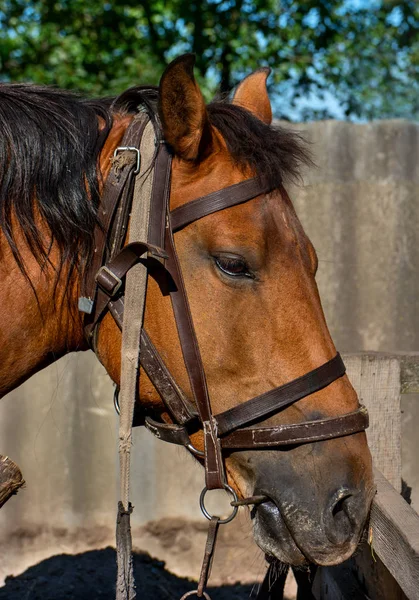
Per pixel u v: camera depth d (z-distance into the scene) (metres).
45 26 5.63
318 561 1.31
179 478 3.23
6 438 3.14
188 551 3.19
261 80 1.81
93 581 2.87
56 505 3.18
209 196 1.36
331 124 3.39
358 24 6.12
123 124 1.55
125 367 1.41
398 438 2.01
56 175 1.45
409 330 3.45
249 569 3.14
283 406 1.36
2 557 3.11
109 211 1.44
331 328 3.41
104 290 1.44
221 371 1.38
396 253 3.44
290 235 1.39
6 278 1.48
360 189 3.42
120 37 5.98
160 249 1.35
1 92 1.53
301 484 1.34
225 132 1.42
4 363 1.52
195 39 5.80
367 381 2.00
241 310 1.36
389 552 1.34
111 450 3.22
